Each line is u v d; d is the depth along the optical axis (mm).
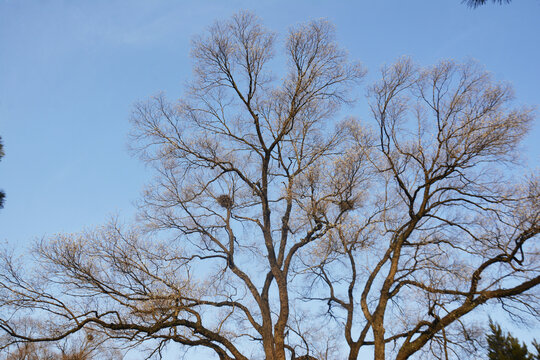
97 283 14531
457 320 13109
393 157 15039
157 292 14633
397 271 14859
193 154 17141
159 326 14094
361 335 15125
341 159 15219
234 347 15109
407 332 14164
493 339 13562
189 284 15328
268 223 17422
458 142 13883
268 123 17500
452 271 14031
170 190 17516
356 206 15820
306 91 16875
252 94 16812
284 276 16547
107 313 13945
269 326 16000
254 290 16734
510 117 13523
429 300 13312
